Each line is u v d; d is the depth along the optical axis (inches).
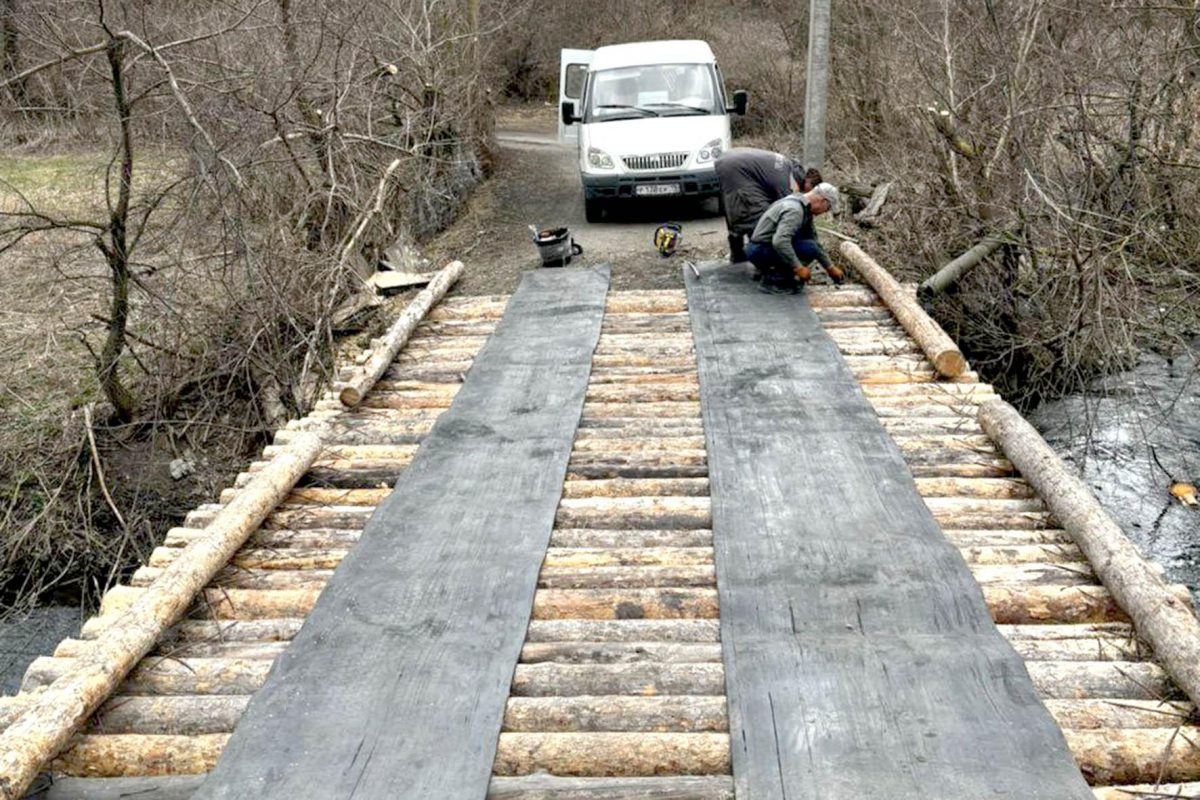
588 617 172.2
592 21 1010.7
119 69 311.0
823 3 399.5
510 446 233.6
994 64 366.6
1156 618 154.9
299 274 366.3
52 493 320.2
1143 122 351.6
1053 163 363.3
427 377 292.5
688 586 178.2
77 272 433.7
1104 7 354.3
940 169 374.6
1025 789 124.5
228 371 354.0
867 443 228.2
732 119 759.7
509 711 145.8
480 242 476.1
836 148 556.4
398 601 171.0
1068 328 324.2
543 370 284.5
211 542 185.3
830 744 133.9
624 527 202.1
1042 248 343.3
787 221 329.7
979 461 225.9
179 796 135.1
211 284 386.0
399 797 127.6
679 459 228.1
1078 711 142.7
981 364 380.5
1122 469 325.1
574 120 508.4
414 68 491.5
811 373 273.0
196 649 165.9
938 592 168.2
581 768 136.9
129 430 353.4
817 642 155.9
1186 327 374.3
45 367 388.5
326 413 268.4
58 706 139.1
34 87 415.2
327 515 211.2
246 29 365.1
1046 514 201.8
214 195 333.1
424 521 198.7
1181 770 133.0
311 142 389.7
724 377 273.0
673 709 145.3
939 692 142.9
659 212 509.4
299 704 145.3
